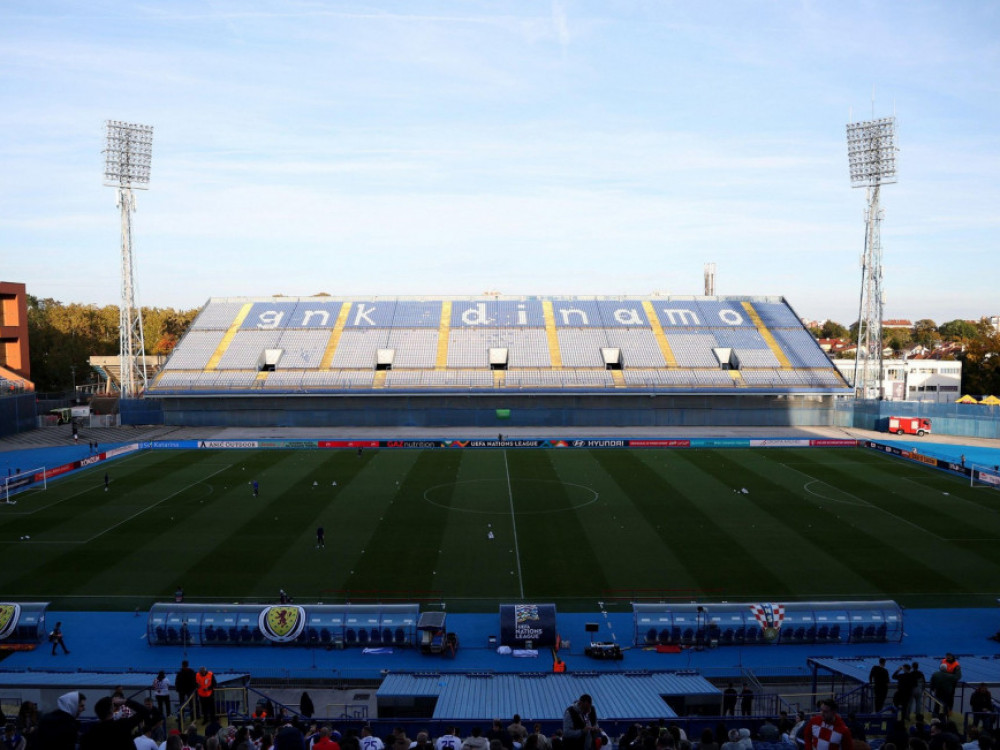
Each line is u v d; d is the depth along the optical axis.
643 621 37.53
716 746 16.39
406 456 86.00
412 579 45.41
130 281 109.25
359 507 62.16
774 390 107.94
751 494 66.62
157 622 37.38
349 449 90.88
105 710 11.13
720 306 128.38
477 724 24.25
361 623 37.62
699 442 92.62
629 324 123.00
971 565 47.62
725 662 35.62
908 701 24.52
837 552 50.19
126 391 109.25
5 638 37.31
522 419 109.56
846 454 87.69
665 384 109.38
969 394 136.38
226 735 19.97
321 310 126.06
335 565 47.81
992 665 30.80
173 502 63.97
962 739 20.27
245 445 92.56
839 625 37.47
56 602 42.12
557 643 36.91
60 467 75.94
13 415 101.69
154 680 29.38
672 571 46.66
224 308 126.19
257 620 37.62
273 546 51.69
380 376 110.56
